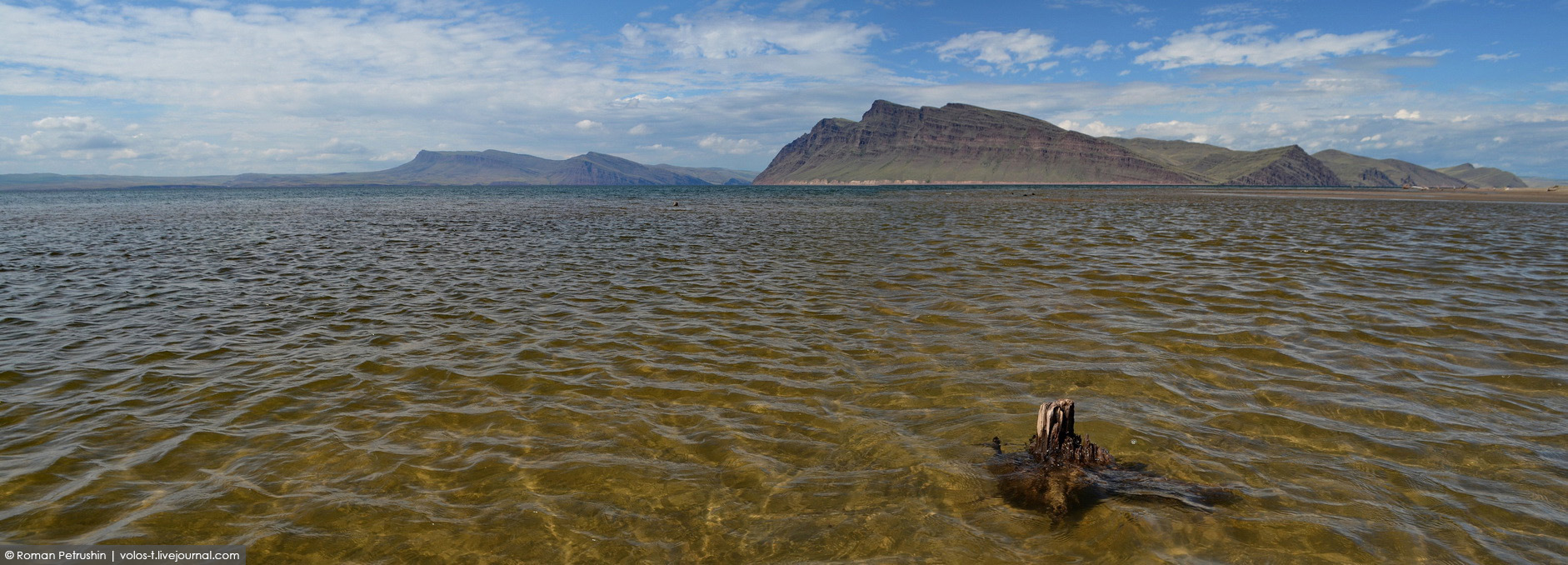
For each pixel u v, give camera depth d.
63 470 7.45
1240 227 40.91
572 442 8.26
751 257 26.50
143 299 17.47
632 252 28.17
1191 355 11.70
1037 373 10.77
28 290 18.92
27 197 148.88
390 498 6.93
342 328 14.14
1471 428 8.33
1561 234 34.88
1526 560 5.61
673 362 11.60
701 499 6.91
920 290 18.41
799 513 6.61
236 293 18.30
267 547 6.06
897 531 6.25
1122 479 7.11
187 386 10.34
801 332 13.68
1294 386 10.02
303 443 8.22
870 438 8.32
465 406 9.52
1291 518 6.32
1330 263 22.89
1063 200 98.00
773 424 8.82
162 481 7.25
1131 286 18.55
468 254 27.72
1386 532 6.05
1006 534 6.16
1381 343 12.30
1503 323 13.76
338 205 88.81
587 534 6.29
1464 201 88.44
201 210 74.06
